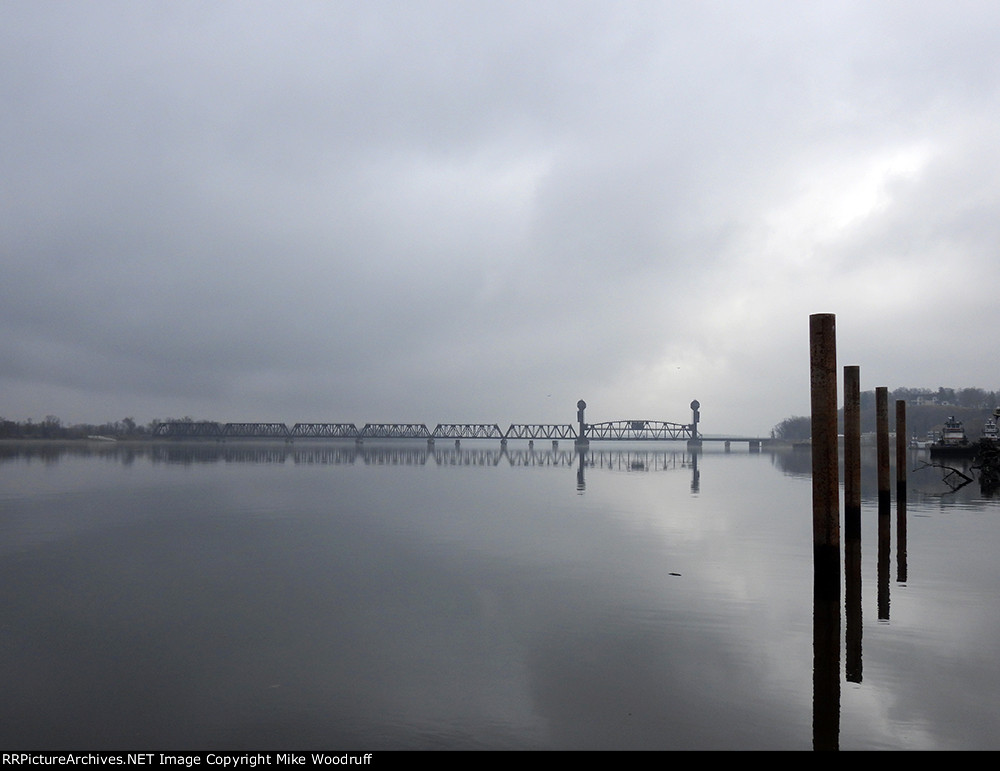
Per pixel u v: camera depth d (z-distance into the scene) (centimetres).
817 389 1574
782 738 877
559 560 2047
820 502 1561
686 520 2988
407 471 7400
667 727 907
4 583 1767
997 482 4772
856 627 1337
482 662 1151
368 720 934
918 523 2775
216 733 898
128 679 1087
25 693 1032
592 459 12344
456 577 1811
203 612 1480
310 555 2144
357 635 1309
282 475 6375
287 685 1056
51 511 3325
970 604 1508
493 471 7538
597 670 1110
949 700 989
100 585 1741
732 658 1165
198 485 5019
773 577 1795
